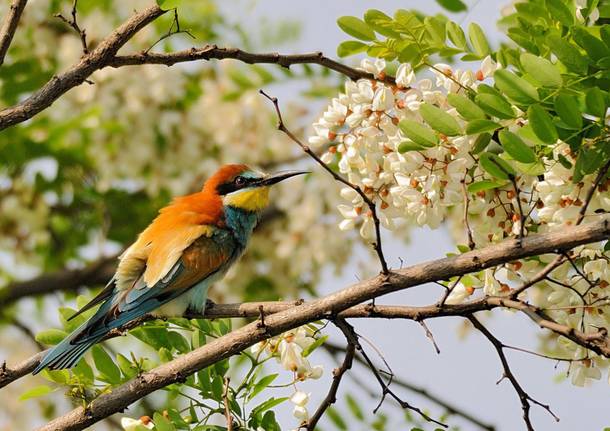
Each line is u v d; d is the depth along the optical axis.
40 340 11.43
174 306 12.74
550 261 9.89
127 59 10.66
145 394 9.98
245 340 9.73
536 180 10.22
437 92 10.24
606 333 8.79
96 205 18.33
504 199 10.25
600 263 9.71
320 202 16.95
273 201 17.95
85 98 17.02
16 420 16.61
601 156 9.31
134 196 18.34
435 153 9.94
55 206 18.27
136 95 16.97
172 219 13.51
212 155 17.66
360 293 9.40
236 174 14.25
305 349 10.30
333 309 9.50
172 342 11.30
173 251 12.94
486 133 9.86
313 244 16.81
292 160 17.56
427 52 10.91
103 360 10.58
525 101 9.24
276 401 10.16
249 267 17.50
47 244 18.39
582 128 9.15
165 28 17.14
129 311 12.34
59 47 16.92
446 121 9.50
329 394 9.78
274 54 11.09
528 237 8.90
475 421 12.69
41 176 17.70
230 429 9.39
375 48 11.00
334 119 10.49
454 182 9.91
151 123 17.11
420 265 9.27
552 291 10.51
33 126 16.31
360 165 10.42
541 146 9.68
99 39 16.94
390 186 10.55
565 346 9.88
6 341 17.86
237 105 17.33
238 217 13.98
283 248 16.94
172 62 10.83
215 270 13.25
